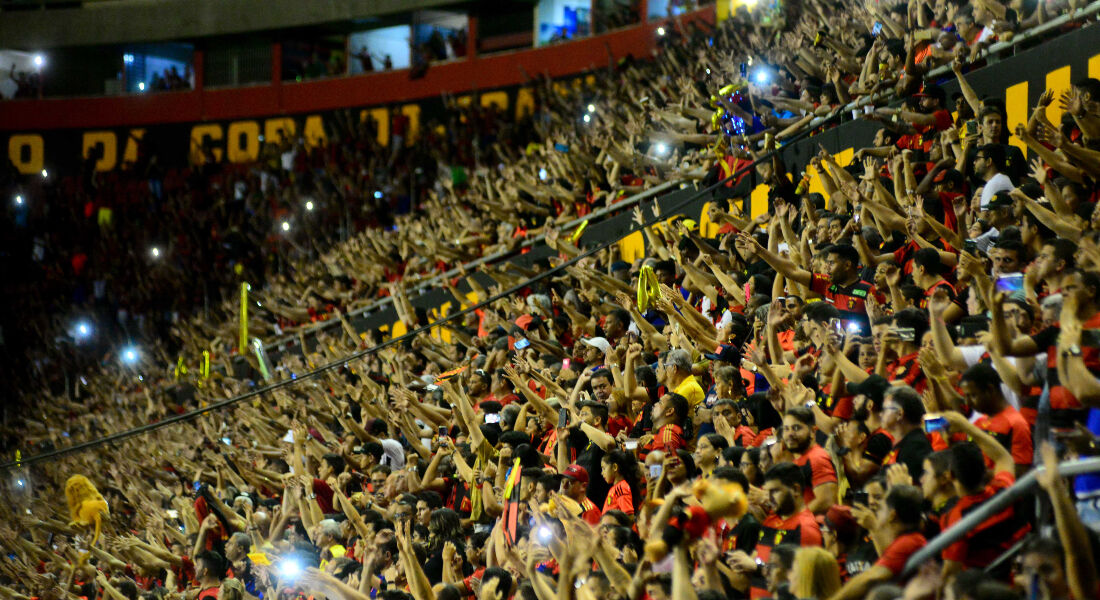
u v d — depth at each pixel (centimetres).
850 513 556
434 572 838
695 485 530
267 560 856
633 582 579
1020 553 469
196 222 2819
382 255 2011
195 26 3356
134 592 1111
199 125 3344
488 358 1139
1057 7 969
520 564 714
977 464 514
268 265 2636
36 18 3475
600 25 2820
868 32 1236
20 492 1872
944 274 793
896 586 452
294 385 1630
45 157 3431
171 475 1590
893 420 579
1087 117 801
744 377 821
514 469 815
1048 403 493
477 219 1867
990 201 813
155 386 2231
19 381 2691
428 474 997
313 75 3303
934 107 1012
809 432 612
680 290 1166
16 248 2930
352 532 969
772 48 1481
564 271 1434
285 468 1368
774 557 523
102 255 2853
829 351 673
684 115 1488
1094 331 574
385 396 1346
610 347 1026
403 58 3316
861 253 845
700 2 2472
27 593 1352
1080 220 735
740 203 1277
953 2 1062
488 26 3072
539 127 2233
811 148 1198
